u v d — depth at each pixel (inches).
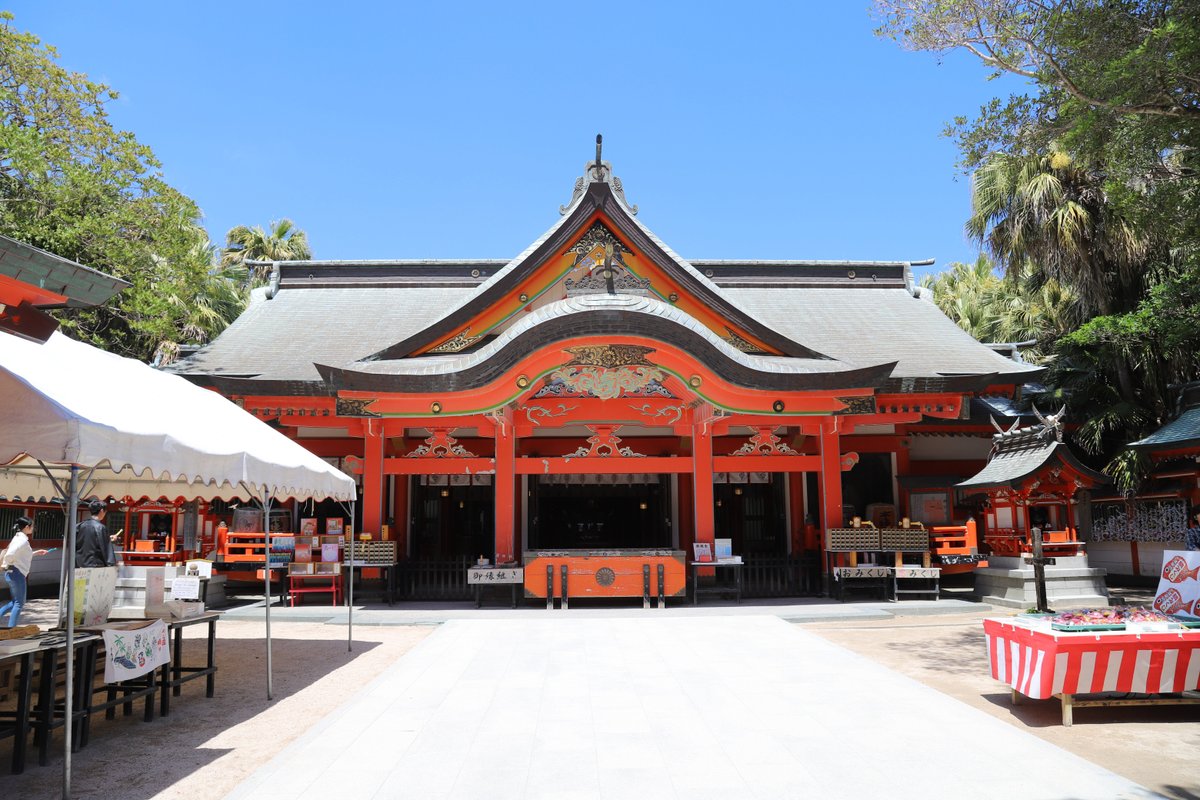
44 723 226.8
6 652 215.9
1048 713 274.8
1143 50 343.3
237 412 347.3
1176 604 323.6
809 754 223.8
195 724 271.3
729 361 578.2
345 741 241.6
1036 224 802.2
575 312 561.3
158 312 748.6
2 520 768.9
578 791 195.9
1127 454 721.0
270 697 309.0
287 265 872.9
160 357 891.4
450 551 755.4
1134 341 727.7
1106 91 374.9
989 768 210.5
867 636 454.6
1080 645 257.9
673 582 572.4
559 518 823.1
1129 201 443.2
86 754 237.5
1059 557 572.1
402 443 700.0
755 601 611.5
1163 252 746.8
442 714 273.3
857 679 324.2
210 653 317.4
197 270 808.9
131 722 273.9
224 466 265.3
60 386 221.0
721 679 325.7
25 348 247.1
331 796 194.1
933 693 298.8
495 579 569.6
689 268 632.4
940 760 217.6
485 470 616.7
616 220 633.0
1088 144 414.3
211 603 597.3
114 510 738.2
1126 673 258.5
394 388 573.3
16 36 721.0
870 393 603.5
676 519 756.0
